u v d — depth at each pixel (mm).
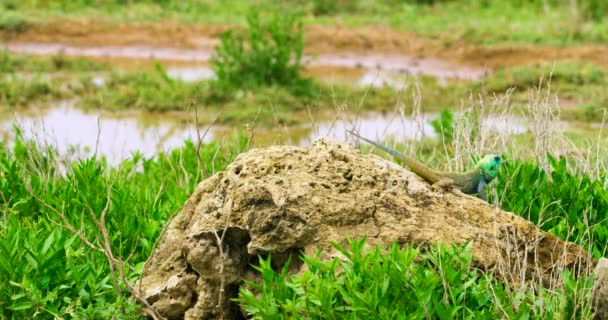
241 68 20656
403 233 6789
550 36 25203
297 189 6816
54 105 19703
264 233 6723
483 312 6242
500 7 29906
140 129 17391
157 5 30156
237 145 11070
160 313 7008
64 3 29688
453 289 6301
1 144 10930
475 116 10406
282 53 20578
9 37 26734
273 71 20641
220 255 6727
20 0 29281
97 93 19844
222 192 7047
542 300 6418
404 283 6246
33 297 6887
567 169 9867
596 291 6523
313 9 29844
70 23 27469
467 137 9703
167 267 7129
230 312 6863
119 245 8180
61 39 26844
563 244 7234
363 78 22438
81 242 8031
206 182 7336
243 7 30016
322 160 7164
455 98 19375
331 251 6652
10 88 20156
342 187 6984
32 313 6922
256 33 21016
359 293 6090
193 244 6828
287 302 6195
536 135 9898
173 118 18531
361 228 6801
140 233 8406
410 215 6941
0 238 7594
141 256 8117
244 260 6863
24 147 10938
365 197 6930
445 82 21875
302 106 19375
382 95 19531
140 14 28672
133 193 9305
